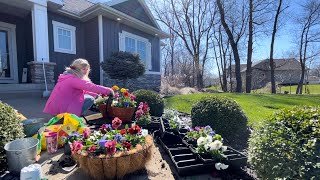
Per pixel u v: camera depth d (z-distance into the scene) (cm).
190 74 2261
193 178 217
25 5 706
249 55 1594
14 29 828
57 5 777
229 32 1573
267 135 195
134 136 222
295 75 2859
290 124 186
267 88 2302
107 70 839
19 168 202
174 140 311
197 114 367
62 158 244
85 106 366
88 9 871
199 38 2080
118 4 1027
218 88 2659
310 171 154
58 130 275
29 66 781
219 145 235
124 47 1059
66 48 914
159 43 1353
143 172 221
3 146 210
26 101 579
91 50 962
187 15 2014
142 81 1170
